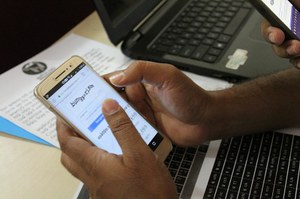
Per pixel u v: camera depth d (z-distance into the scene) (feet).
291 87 2.24
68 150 1.71
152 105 2.16
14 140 2.20
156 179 1.60
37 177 2.01
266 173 1.90
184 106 1.99
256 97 2.18
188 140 2.08
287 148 2.03
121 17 2.68
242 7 3.01
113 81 1.91
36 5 4.26
